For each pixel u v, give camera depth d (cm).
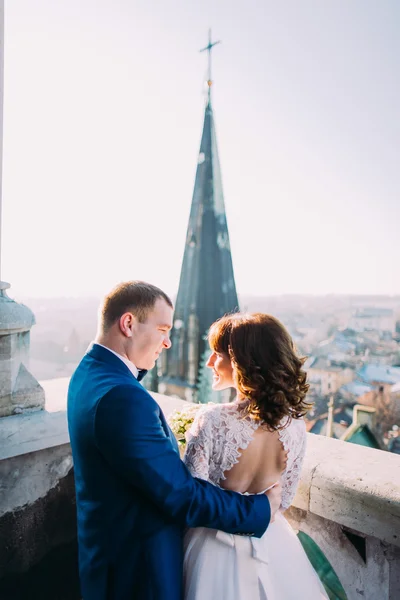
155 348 124
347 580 152
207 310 2706
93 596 111
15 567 192
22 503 191
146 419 104
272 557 119
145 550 107
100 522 109
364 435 2019
